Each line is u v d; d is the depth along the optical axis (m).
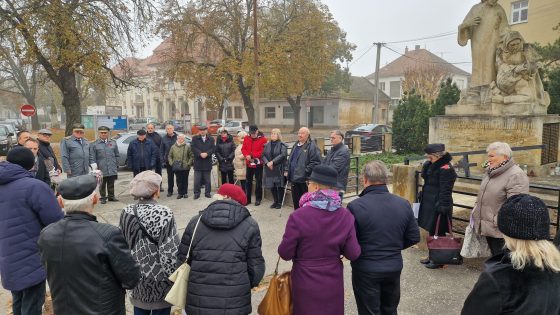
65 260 2.27
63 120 62.06
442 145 4.58
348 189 9.12
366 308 2.98
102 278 2.30
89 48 15.92
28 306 3.13
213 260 2.61
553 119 8.67
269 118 50.66
